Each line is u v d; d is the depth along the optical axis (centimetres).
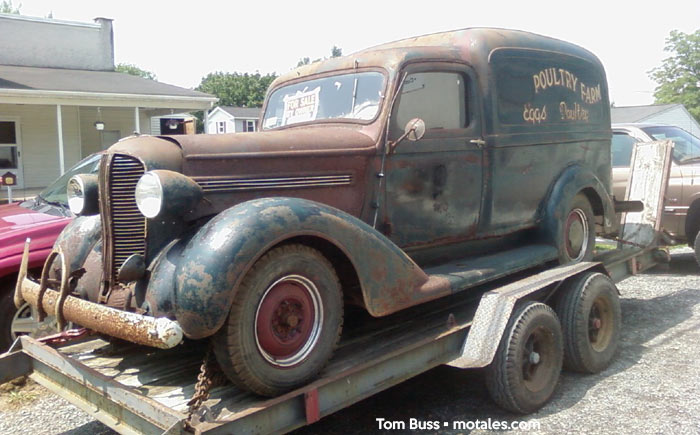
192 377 336
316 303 319
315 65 465
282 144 355
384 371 349
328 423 397
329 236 317
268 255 298
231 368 288
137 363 359
